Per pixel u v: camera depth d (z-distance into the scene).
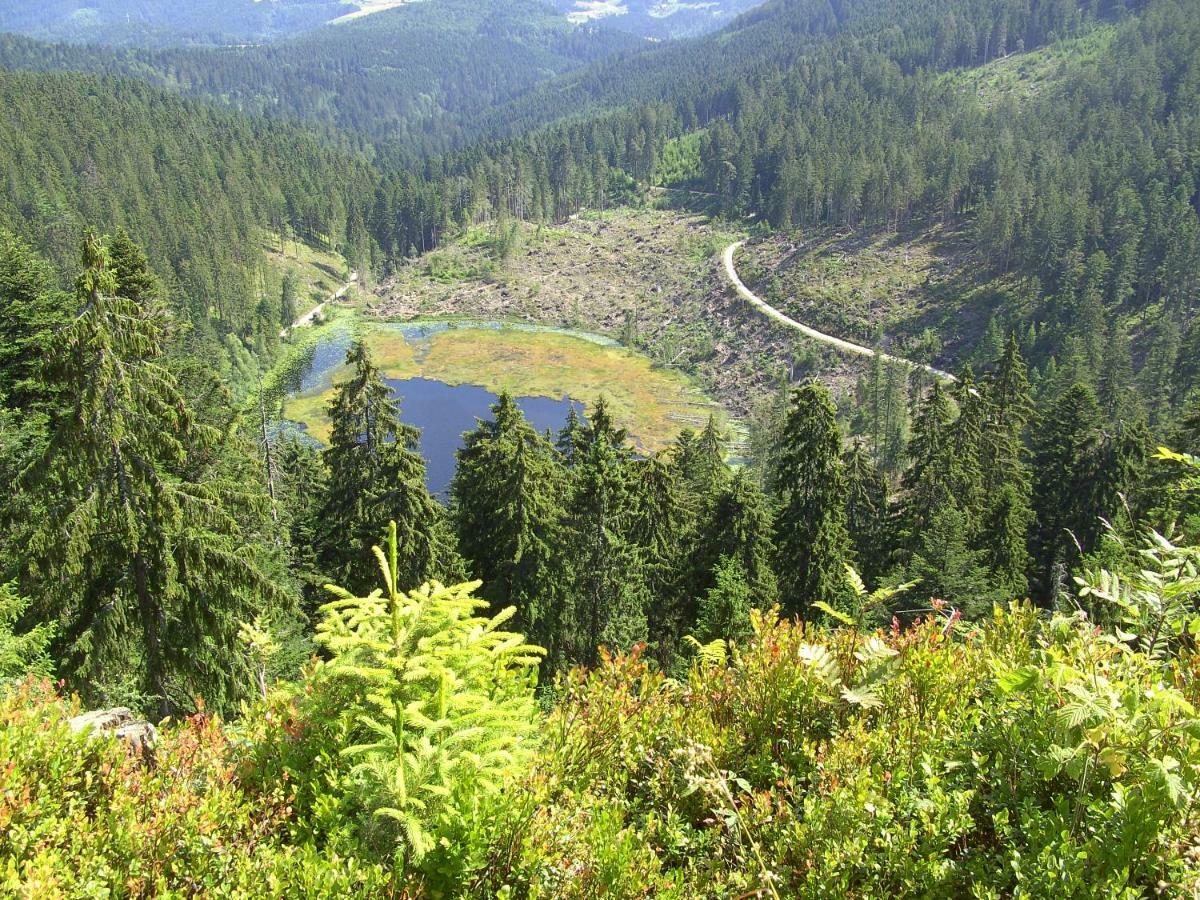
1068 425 45.28
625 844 4.71
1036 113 161.12
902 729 5.59
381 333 133.25
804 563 31.25
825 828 4.69
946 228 133.62
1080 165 126.38
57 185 123.62
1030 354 99.12
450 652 5.27
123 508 14.08
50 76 175.75
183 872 4.54
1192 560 5.60
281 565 24.19
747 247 151.25
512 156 197.38
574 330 136.62
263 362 110.56
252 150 183.75
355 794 5.07
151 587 15.07
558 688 6.79
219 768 5.38
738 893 4.63
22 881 4.21
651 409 103.19
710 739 5.96
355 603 5.75
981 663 6.12
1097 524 40.75
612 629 27.44
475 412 99.81
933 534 29.55
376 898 4.34
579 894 4.54
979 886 4.12
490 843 4.75
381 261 163.38
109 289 13.30
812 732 6.13
